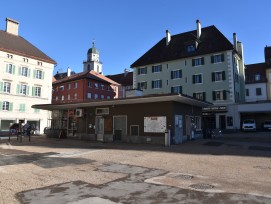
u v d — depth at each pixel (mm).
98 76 65312
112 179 8328
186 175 8875
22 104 41594
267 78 51125
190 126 22547
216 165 10711
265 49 53781
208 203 5969
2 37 42344
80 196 6551
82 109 24719
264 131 36750
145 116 20312
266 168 10102
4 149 16391
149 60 47844
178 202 6047
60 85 65375
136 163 11219
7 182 7910
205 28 46625
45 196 6566
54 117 28156
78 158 12617
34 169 9906
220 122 38344
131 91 25859
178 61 44219
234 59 40531
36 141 23047
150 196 6520
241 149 16094
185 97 17891
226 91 38750
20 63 41906
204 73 41250
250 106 36250
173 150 15703
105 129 22719
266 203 5938
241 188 7254
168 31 49031
